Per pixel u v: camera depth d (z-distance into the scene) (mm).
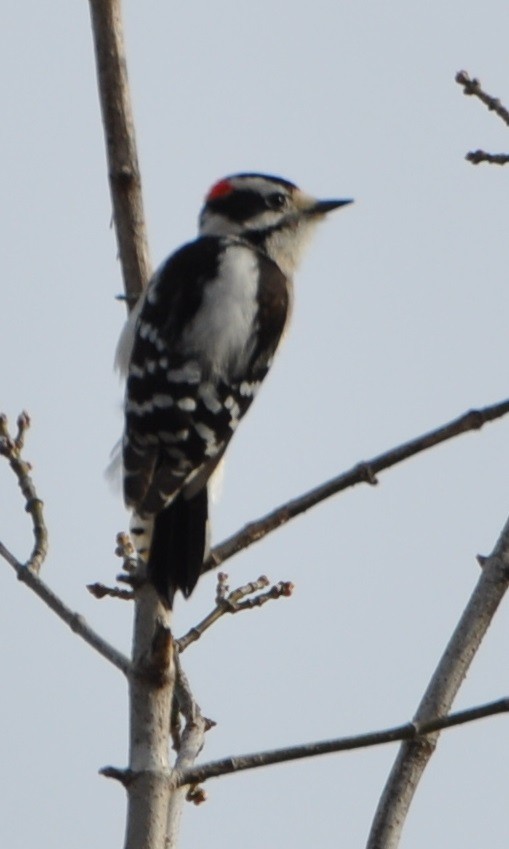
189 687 9086
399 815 7766
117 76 10195
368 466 9367
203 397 10469
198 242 12359
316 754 7691
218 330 10812
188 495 9922
